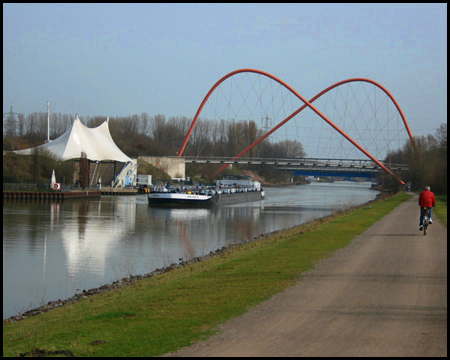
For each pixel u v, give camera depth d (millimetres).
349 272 15055
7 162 87438
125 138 169625
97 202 76688
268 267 16375
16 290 20484
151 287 15484
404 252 19172
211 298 12109
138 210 64500
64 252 30438
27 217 50875
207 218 56250
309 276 14484
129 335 9305
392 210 48000
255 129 182000
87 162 92125
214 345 8547
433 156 92188
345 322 9805
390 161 139875
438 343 8547
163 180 124438
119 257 28812
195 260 25547
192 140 193000
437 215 38562
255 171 185750
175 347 8500
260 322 9867
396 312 10523
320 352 8133
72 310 13734
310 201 94625
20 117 162500
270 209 72688
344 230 28047
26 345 9273
